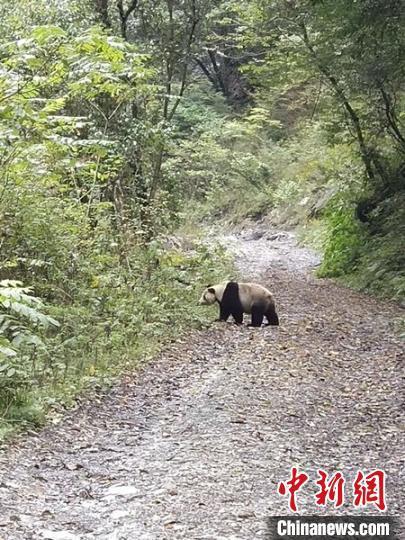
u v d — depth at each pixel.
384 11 14.96
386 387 8.97
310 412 7.97
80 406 7.94
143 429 7.33
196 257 17.50
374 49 16.33
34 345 8.56
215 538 4.82
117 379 9.09
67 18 14.45
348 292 17.42
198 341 11.62
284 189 34.22
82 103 14.81
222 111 39.56
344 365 10.16
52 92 13.40
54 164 11.12
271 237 32.22
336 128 20.84
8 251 10.34
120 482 5.87
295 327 12.88
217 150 29.89
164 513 5.24
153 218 15.80
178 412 7.92
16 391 7.43
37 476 5.89
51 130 10.44
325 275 20.31
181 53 17.62
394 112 19.02
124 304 11.62
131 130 15.13
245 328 12.78
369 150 20.48
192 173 25.86
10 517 4.97
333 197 24.66
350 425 7.54
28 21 13.81
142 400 8.36
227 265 20.23
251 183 34.84
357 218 20.84
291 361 10.31
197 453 6.59
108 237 13.14
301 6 18.91
